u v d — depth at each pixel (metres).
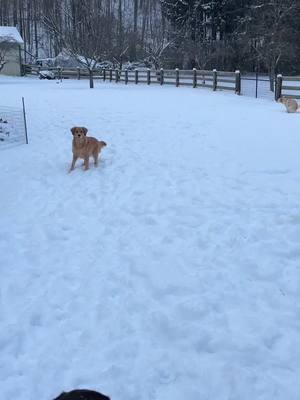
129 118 16.11
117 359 3.82
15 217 6.96
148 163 9.77
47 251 5.82
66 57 50.69
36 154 10.77
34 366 3.77
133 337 4.07
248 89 31.55
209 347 3.92
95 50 41.12
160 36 48.97
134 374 3.64
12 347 4.02
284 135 12.46
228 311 4.40
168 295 4.72
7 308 4.60
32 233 6.37
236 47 43.03
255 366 3.68
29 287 4.98
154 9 60.94
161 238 6.05
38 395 3.47
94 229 6.43
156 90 27.64
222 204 7.20
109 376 3.62
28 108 18.47
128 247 5.83
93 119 15.88
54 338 4.12
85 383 3.56
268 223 6.39
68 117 16.23
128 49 49.50
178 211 6.98
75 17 45.72
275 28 33.75
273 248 5.64
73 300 4.68
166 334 4.11
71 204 7.46
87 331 4.18
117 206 7.29
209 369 3.65
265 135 12.53
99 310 4.48
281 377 3.54
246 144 11.42
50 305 4.61
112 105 19.89
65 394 2.27
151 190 7.98
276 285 4.83
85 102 21.00
